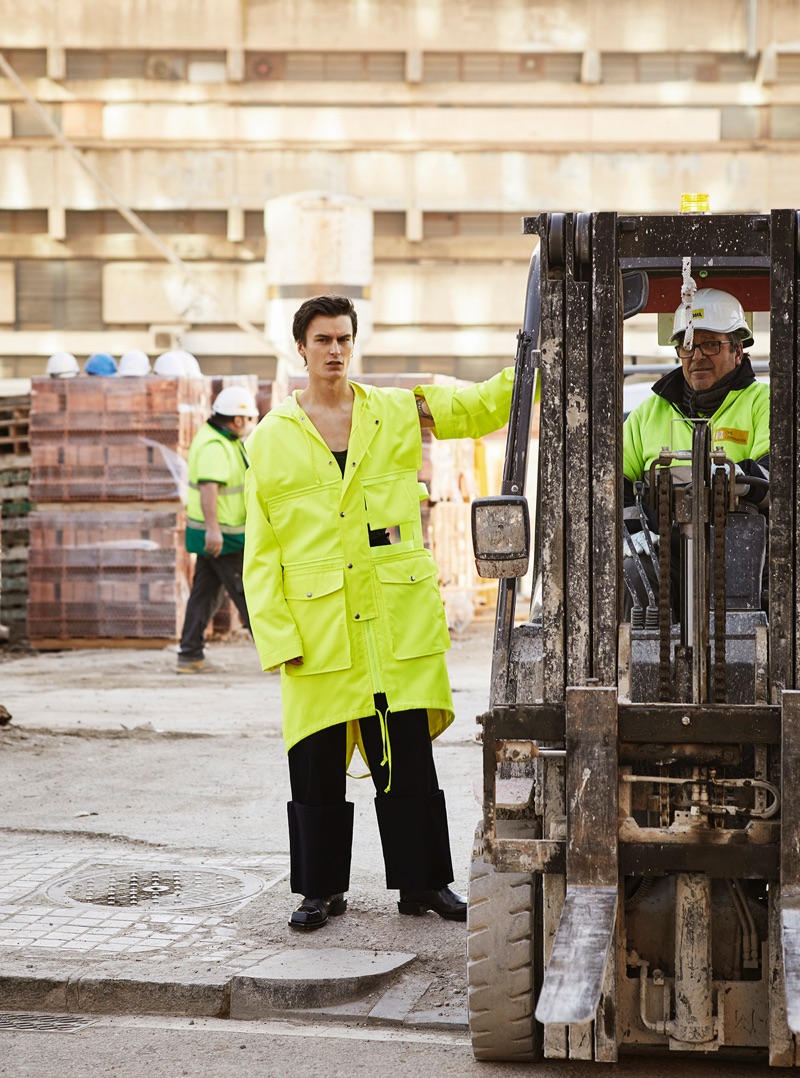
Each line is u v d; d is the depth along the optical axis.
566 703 3.96
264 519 5.45
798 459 3.96
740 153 33.94
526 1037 4.31
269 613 5.38
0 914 5.68
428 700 5.44
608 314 4.03
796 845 3.83
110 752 9.16
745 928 4.15
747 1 33.66
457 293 34.22
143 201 34.09
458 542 17.44
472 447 18.33
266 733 9.86
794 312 3.96
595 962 3.60
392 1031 4.71
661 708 3.94
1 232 34.38
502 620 4.33
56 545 16.08
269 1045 4.57
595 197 34.06
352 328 5.46
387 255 34.38
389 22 33.81
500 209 34.06
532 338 4.82
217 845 6.76
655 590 4.69
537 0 33.75
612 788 3.94
